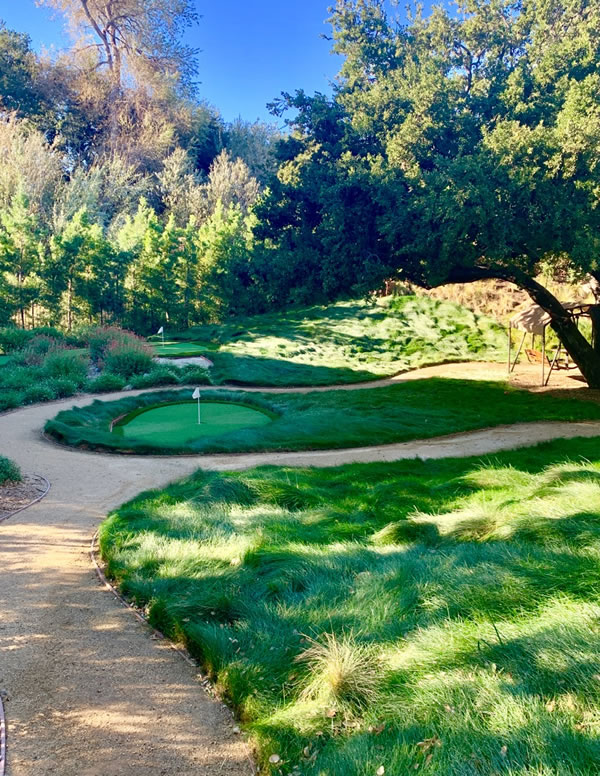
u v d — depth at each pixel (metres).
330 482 9.94
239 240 37.50
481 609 4.10
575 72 17.83
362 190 17.05
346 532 6.96
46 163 43.38
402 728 3.14
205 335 33.22
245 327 33.78
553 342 28.39
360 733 3.23
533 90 18.33
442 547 5.93
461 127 17.81
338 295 18.91
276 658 4.16
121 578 5.99
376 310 34.34
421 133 17.31
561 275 29.34
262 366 26.11
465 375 24.95
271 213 19.38
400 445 14.54
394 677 3.59
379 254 18.02
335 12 20.95
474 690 3.24
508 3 19.98
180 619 4.88
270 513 7.70
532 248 17.00
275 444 14.02
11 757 3.39
